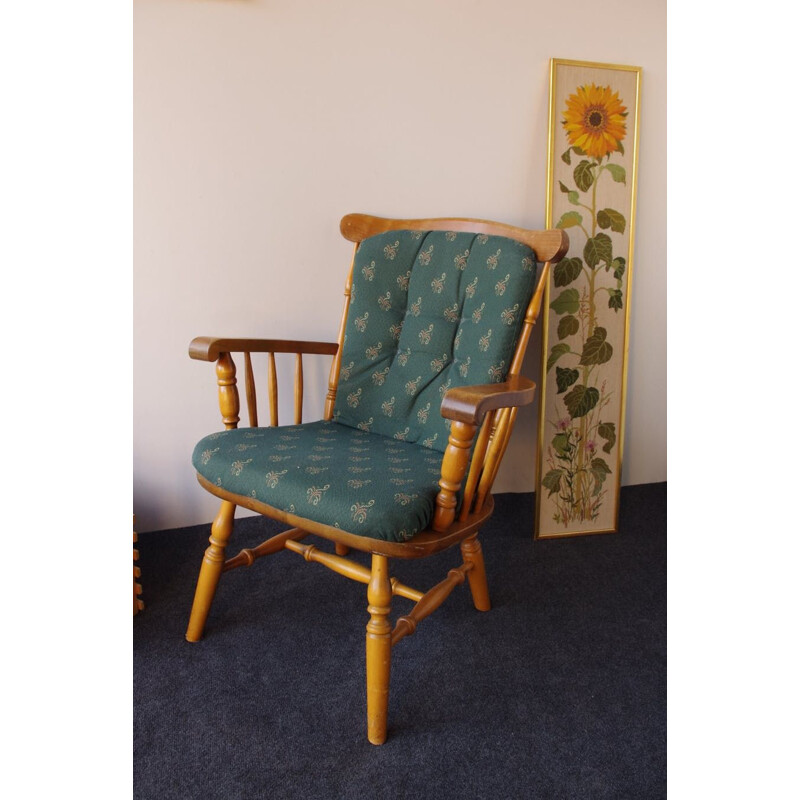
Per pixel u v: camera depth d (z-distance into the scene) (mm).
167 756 1024
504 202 1930
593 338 1924
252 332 1810
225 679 1216
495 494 2115
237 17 1645
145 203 1654
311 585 1587
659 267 2096
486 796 961
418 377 1449
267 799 950
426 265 1497
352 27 1732
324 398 1915
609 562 1757
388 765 1019
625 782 990
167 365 1748
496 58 1846
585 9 1885
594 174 1884
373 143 1802
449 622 1441
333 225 1820
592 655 1322
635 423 2195
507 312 1323
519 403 1065
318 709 1141
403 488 1026
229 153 1697
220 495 1191
